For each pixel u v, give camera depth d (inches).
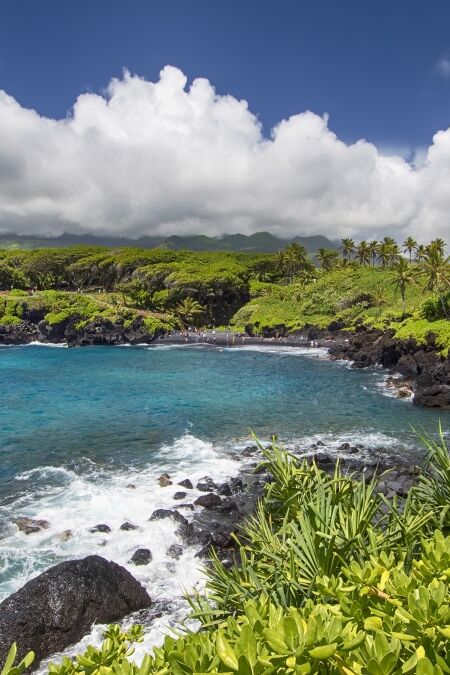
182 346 3752.5
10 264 5856.3
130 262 5772.6
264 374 2239.2
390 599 152.6
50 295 4463.6
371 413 1418.6
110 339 3917.3
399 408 1485.0
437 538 186.5
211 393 1742.1
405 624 137.4
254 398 1648.6
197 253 7007.9
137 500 780.0
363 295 4357.8
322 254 6338.6
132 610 496.4
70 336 3973.9
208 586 260.7
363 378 2103.8
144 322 4195.4
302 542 219.3
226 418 1357.0
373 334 2824.8
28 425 1274.6
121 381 2031.3
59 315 4082.2
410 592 155.8
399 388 1812.3
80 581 477.4
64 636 447.2
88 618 465.4
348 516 238.1
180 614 495.8
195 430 1227.2
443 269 2778.1
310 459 940.0
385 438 1155.3
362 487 261.1
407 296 4247.0
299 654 121.0
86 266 5772.6
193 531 656.4
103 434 1186.6
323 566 209.0
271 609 144.2
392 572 170.2
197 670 127.7
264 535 279.0
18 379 2086.6
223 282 4950.8
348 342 3029.0
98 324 3996.1
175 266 5329.7
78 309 4220.0
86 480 875.4
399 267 3599.9
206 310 4921.3
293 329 4099.4
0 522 694.5
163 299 4889.3
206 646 138.0
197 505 756.0
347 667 124.6
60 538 644.1
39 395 1702.8
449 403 1488.7
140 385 1925.4
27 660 138.6
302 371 2341.3
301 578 210.1
